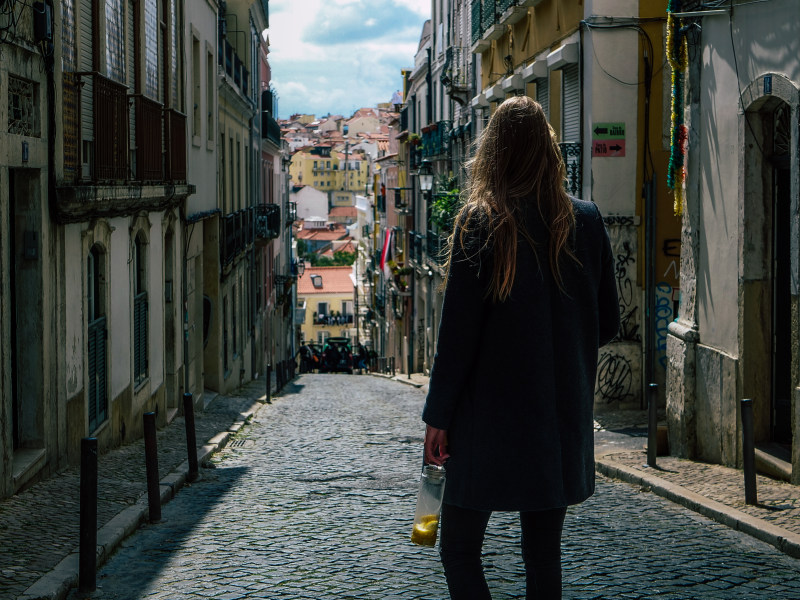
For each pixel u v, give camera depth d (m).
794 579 5.82
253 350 32.62
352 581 5.80
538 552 2.98
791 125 8.46
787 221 9.21
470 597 2.92
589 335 2.90
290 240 56.66
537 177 2.81
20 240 8.97
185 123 17.17
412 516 8.00
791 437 9.27
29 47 8.70
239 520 7.92
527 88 20.02
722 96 9.88
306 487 9.70
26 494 8.31
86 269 10.59
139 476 9.72
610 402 15.74
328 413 19.50
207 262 22.44
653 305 15.52
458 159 29.97
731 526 7.35
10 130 8.35
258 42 36.78
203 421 16.64
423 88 39.94
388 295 53.50
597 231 2.91
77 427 10.28
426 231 36.41
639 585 5.62
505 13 20.75
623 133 15.41
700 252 10.55
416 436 14.86
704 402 10.32
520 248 2.76
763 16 8.91
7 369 8.05
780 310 9.31
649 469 9.81
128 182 12.26
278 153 46.06
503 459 2.79
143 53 13.98
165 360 16.36
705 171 10.38
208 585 5.80
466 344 2.78
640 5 15.30
